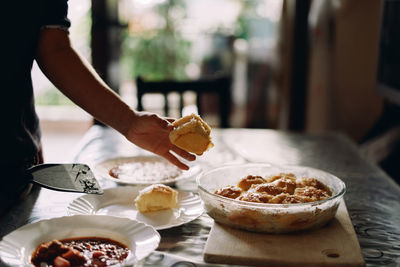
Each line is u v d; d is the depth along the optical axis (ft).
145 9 11.09
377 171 4.28
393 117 8.04
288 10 9.65
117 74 10.12
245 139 5.59
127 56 11.36
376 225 2.97
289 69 9.80
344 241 2.61
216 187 3.34
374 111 9.23
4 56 3.13
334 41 9.16
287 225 2.66
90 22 9.71
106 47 9.73
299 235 2.69
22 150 3.25
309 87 9.43
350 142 5.49
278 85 10.24
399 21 6.38
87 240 2.54
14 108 3.21
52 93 14.57
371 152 7.36
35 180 3.17
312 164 4.49
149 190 3.10
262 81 11.68
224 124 6.71
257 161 4.56
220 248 2.50
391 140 7.25
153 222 2.92
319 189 3.12
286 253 2.46
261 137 5.71
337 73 9.26
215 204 2.79
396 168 6.66
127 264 2.19
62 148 11.75
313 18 9.14
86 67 3.47
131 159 4.35
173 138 3.11
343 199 3.40
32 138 3.41
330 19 9.06
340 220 2.92
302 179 3.21
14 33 3.16
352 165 4.48
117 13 9.90
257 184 3.14
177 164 3.47
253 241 2.61
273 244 2.57
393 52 6.64
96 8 9.55
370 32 8.98
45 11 3.34
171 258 2.45
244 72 11.73
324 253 2.47
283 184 3.06
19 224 2.87
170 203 3.11
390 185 3.85
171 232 2.81
